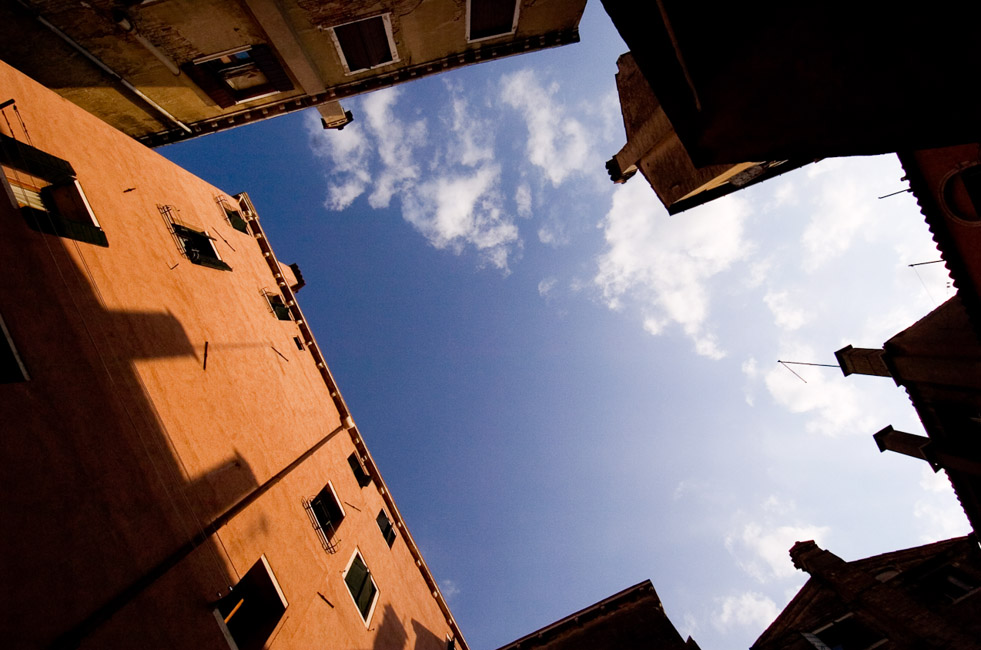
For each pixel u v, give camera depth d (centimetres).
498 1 1033
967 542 1251
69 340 650
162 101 1088
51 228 693
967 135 406
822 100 472
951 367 1019
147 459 707
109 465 633
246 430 1017
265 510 948
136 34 883
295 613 887
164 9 851
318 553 1070
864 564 1376
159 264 948
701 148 738
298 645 858
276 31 910
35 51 866
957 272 849
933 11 327
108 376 697
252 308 1298
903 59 365
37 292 627
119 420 684
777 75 501
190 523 741
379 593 1284
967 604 1115
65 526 537
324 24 957
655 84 680
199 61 1001
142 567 619
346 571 1171
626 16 600
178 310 948
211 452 869
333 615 1012
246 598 856
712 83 598
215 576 744
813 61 448
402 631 1327
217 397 964
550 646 1490
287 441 1177
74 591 517
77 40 870
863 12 371
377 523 1529
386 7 962
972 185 779
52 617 485
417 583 1673
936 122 397
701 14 521
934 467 1169
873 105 424
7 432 513
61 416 589
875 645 1124
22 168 705
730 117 614
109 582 562
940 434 1136
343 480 1395
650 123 1330
